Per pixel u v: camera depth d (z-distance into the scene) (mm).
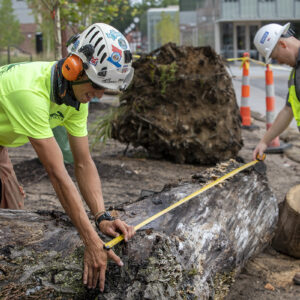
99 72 2186
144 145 6344
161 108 6012
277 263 3576
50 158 2182
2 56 20125
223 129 5965
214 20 26969
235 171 3576
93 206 2508
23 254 2289
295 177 5789
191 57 6121
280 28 3645
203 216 2906
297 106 3643
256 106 11719
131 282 2311
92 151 6922
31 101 2182
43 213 2666
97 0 8594
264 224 3662
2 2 33688
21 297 2197
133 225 2578
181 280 2443
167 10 31062
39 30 27844
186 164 6152
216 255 2879
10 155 6754
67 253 2324
